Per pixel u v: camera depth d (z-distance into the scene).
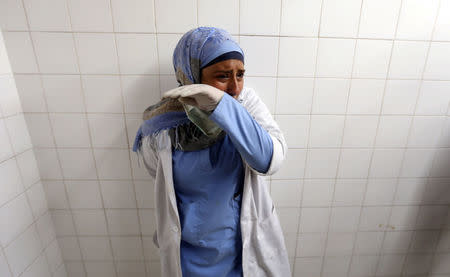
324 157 1.00
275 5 0.80
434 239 1.15
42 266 0.99
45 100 0.87
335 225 1.11
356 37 0.84
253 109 0.66
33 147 0.92
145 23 0.80
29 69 0.83
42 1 0.76
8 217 0.83
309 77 0.89
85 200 1.02
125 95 0.88
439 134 0.97
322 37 0.84
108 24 0.80
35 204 0.94
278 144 0.55
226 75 0.55
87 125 0.91
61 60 0.83
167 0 0.78
